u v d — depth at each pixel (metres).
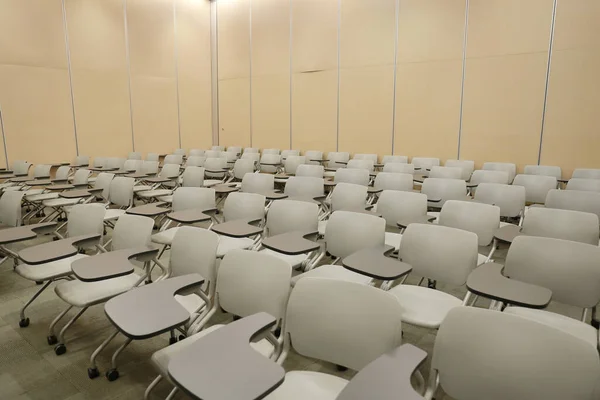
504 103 6.29
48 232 3.11
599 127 5.58
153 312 1.71
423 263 2.60
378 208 3.93
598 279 2.11
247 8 9.22
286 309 1.84
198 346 1.41
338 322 1.66
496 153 6.46
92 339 2.77
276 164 7.53
